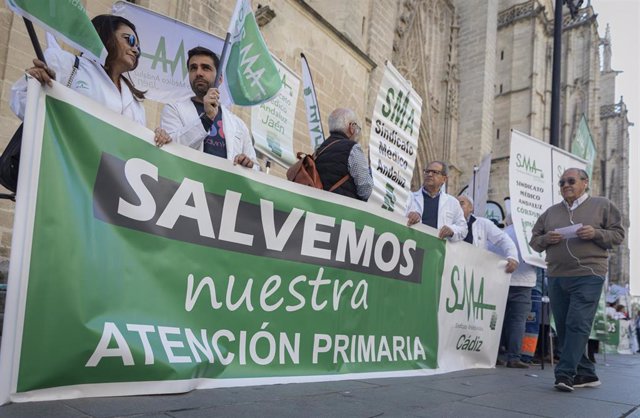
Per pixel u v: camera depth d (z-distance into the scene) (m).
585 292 4.48
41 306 2.21
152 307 2.65
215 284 2.98
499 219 9.24
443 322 4.93
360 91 13.96
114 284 2.50
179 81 4.61
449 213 5.73
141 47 4.50
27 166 2.22
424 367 4.59
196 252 2.91
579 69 45.06
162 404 2.39
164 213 2.77
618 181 57.47
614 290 15.15
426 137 26.92
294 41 11.47
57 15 2.42
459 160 28.39
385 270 4.24
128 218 2.60
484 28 29.00
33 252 2.20
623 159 57.69
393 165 5.19
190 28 4.65
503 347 6.97
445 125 28.28
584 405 3.57
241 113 9.88
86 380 2.33
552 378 5.20
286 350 3.36
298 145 11.45
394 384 3.78
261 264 3.26
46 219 2.26
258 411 2.48
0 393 2.06
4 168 2.72
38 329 2.19
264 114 6.10
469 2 29.80
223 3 9.56
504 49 37.66
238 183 3.16
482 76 28.50
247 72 3.70
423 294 4.68
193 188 2.92
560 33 9.17
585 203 4.76
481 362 5.59
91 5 7.49
